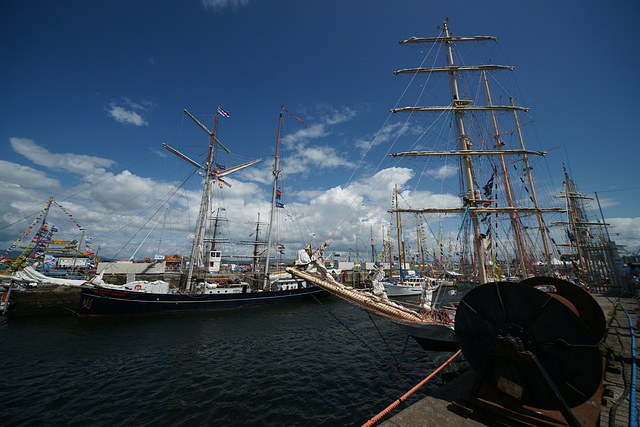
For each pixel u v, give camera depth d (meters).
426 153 24.17
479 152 24.16
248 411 12.60
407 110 25.25
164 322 32.84
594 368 4.16
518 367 4.91
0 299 36.81
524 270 32.47
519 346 4.79
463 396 5.38
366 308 14.47
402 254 67.00
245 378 16.44
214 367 18.39
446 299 40.91
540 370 4.47
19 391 15.00
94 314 33.56
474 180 25.05
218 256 71.62
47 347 22.92
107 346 23.30
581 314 6.66
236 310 41.16
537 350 4.75
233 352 21.66
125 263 49.75
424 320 15.11
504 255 30.38
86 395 14.48
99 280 34.91
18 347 22.94
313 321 34.12
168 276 49.94
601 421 5.01
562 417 4.41
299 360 19.50
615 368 7.61
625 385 6.63
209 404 13.33
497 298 5.41
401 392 13.89
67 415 12.58
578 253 45.38
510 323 5.18
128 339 25.55
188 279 42.38
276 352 21.53
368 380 15.60
